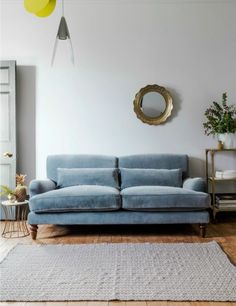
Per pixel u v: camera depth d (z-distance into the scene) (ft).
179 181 14.49
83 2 15.81
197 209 12.56
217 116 15.39
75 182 14.29
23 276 8.87
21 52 15.96
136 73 15.96
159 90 15.83
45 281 8.54
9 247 11.53
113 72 15.94
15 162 15.52
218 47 15.96
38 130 16.01
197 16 15.94
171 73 15.96
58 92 15.96
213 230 13.65
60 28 9.27
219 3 15.92
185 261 9.92
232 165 16.06
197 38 15.96
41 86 15.96
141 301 7.51
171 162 15.10
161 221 12.55
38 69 15.96
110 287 8.16
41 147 15.99
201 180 13.30
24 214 15.79
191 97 15.96
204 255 10.42
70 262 9.90
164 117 15.87
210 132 15.57
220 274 8.91
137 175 14.48
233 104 15.99
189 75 15.97
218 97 15.98
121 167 15.08
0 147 15.55
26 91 15.98
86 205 12.38
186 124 15.99
